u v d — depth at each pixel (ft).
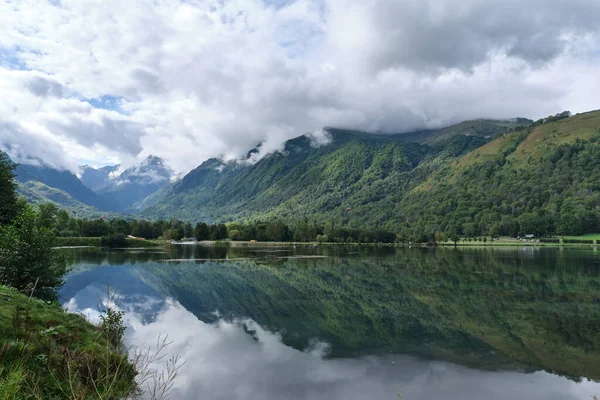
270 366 78.74
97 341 60.29
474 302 147.33
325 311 131.85
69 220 522.06
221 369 76.13
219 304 142.72
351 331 106.83
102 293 161.17
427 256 381.19
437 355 86.94
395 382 71.56
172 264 282.36
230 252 434.30
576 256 364.58
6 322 49.44
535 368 79.15
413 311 132.05
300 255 392.68
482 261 318.65
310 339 98.94
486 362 82.64
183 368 75.77
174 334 101.71
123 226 583.99
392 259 343.67
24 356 41.39
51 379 41.34
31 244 99.25
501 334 104.37
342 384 70.08
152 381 66.13
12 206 146.72
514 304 143.64
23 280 95.61
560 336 102.37
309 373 75.15
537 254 397.80
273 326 111.96
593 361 83.05
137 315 123.54
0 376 33.94
